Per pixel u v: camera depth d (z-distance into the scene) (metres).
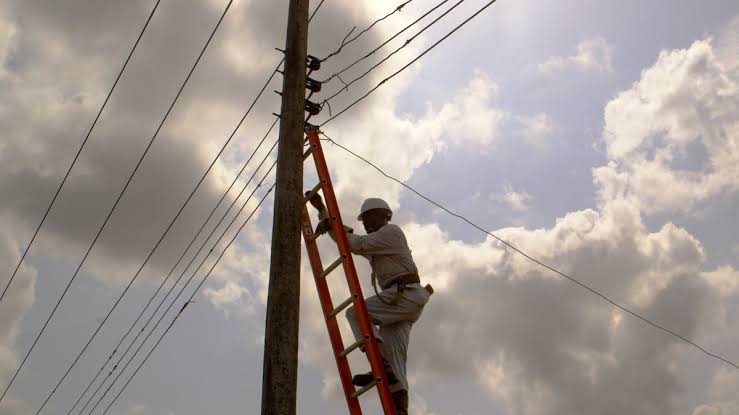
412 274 7.84
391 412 7.13
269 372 7.24
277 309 7.50
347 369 7.69
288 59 9.15
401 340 7.74
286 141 8.51
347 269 7.74
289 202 8.09
